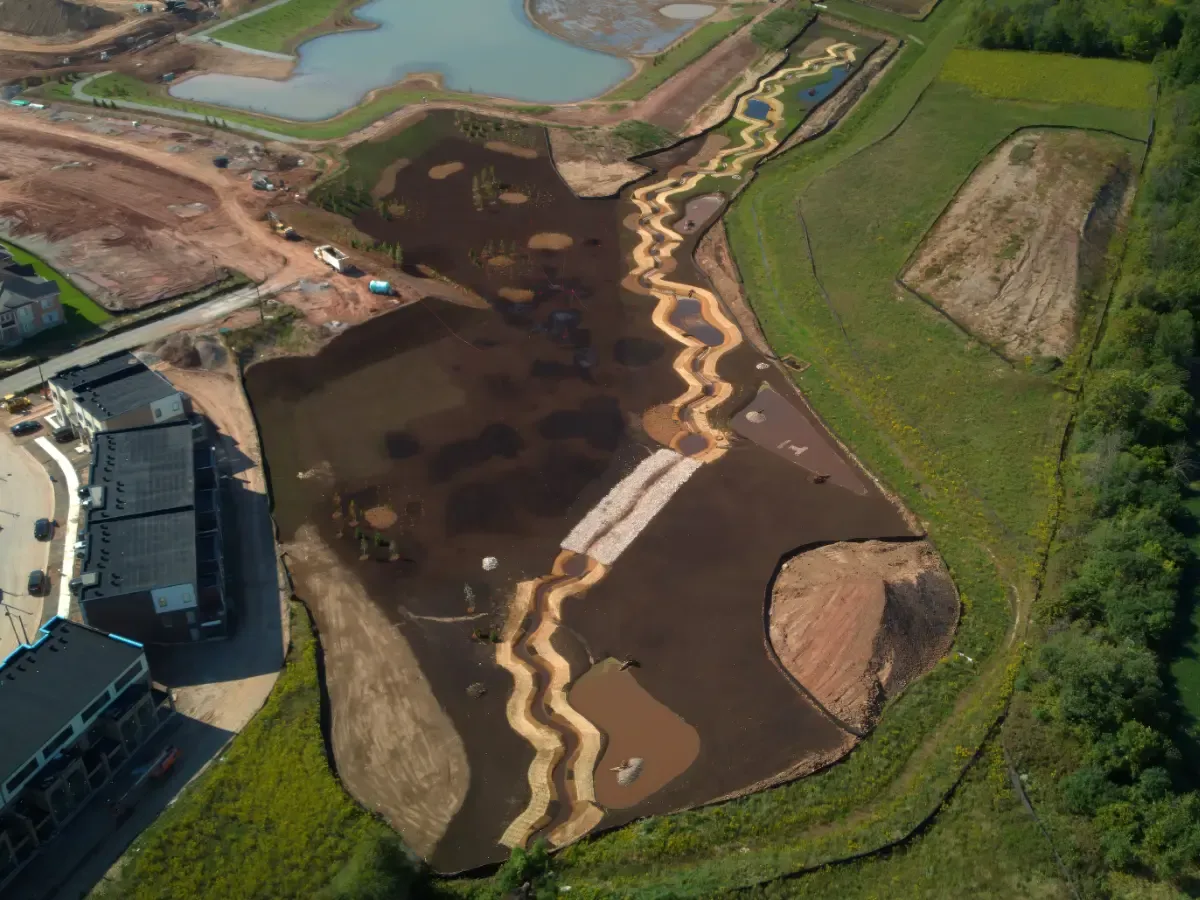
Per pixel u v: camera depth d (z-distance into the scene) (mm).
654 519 96875
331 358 115812
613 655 83875
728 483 101562
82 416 100812
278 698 78688
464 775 74500
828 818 72500
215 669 81812
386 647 83875
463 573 90688
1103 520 96938
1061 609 87062
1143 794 71875
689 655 83875
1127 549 91125
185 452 95875
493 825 71312
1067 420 108875
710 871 68625
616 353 119562
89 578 80875
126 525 86688
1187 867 68688
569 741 77250
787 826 71875
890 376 116312
